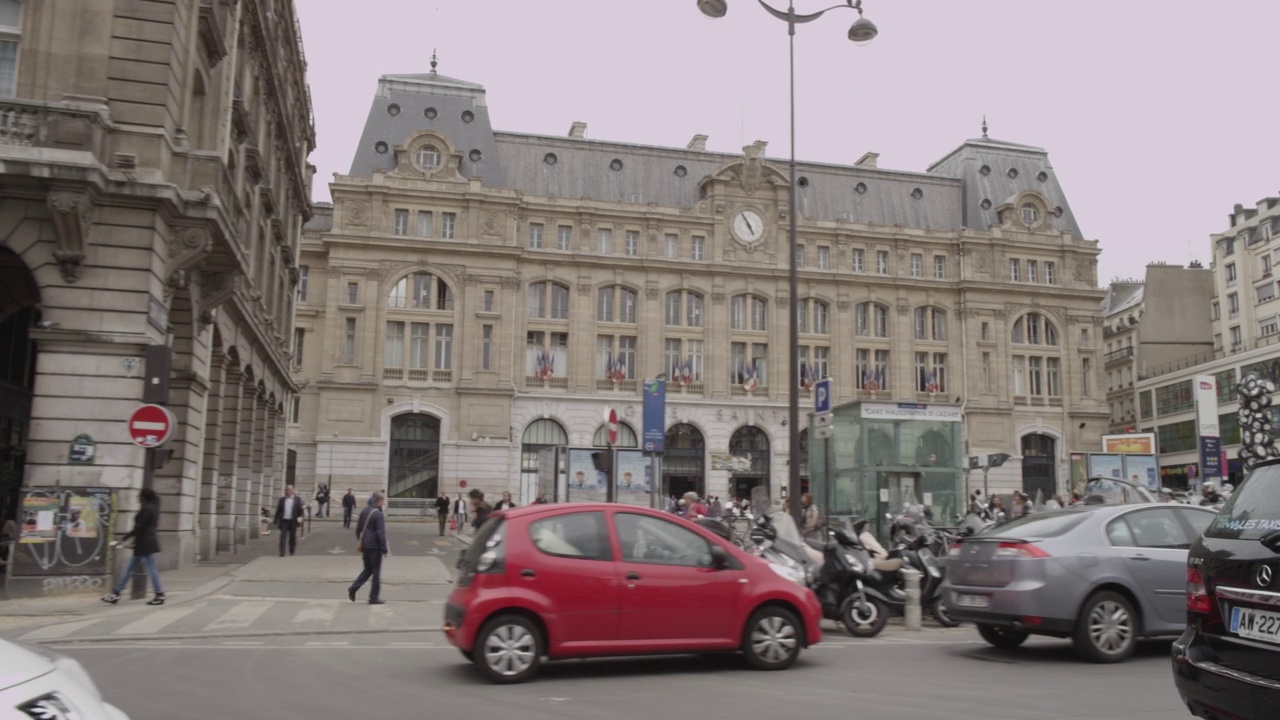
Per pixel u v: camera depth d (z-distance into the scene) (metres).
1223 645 5.99
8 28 18.95
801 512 21.00
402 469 58.16
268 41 31.17
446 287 59.72
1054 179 74.06
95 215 18.45
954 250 68.62
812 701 8.76
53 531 17.28
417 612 16.28
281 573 22.53
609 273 62.12
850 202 69.31
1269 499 6.08
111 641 12.76
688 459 62.25
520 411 59.72
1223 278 79.94
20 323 27.28
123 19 19.28
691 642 10.17
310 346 59.41
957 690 9.33
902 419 24.59
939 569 15.71
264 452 39.28
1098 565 11.12
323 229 65.50
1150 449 45.94
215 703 8.55
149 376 17.30
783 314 64.38
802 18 21.50
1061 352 69.31
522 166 64.12
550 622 9.73
